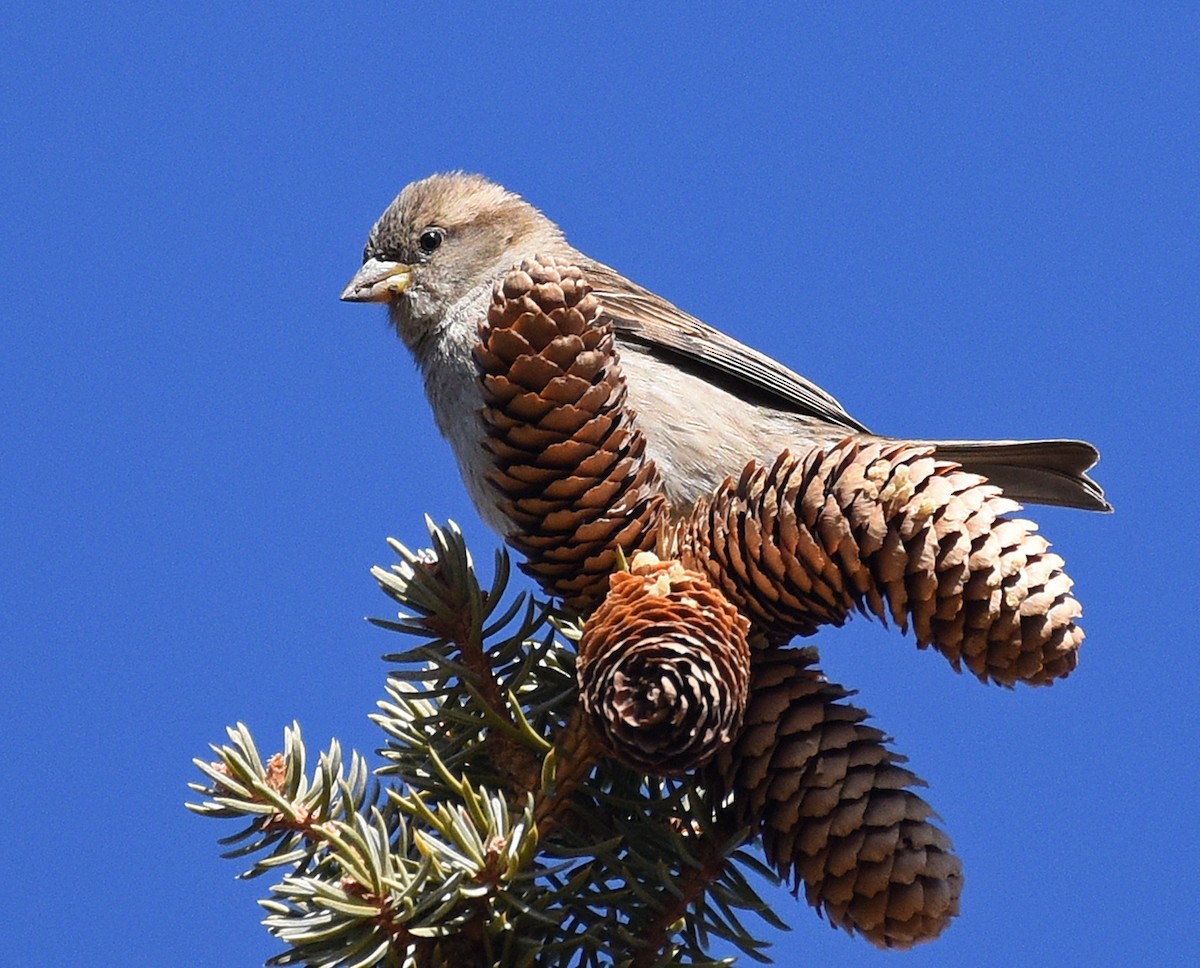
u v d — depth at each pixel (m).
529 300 5.88
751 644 5.95
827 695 5.87
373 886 5.44
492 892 5.45
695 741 5.33
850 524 5.68
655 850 5.96
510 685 6.30
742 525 5.89
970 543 5.55
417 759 6.38
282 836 6.04
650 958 5.77
